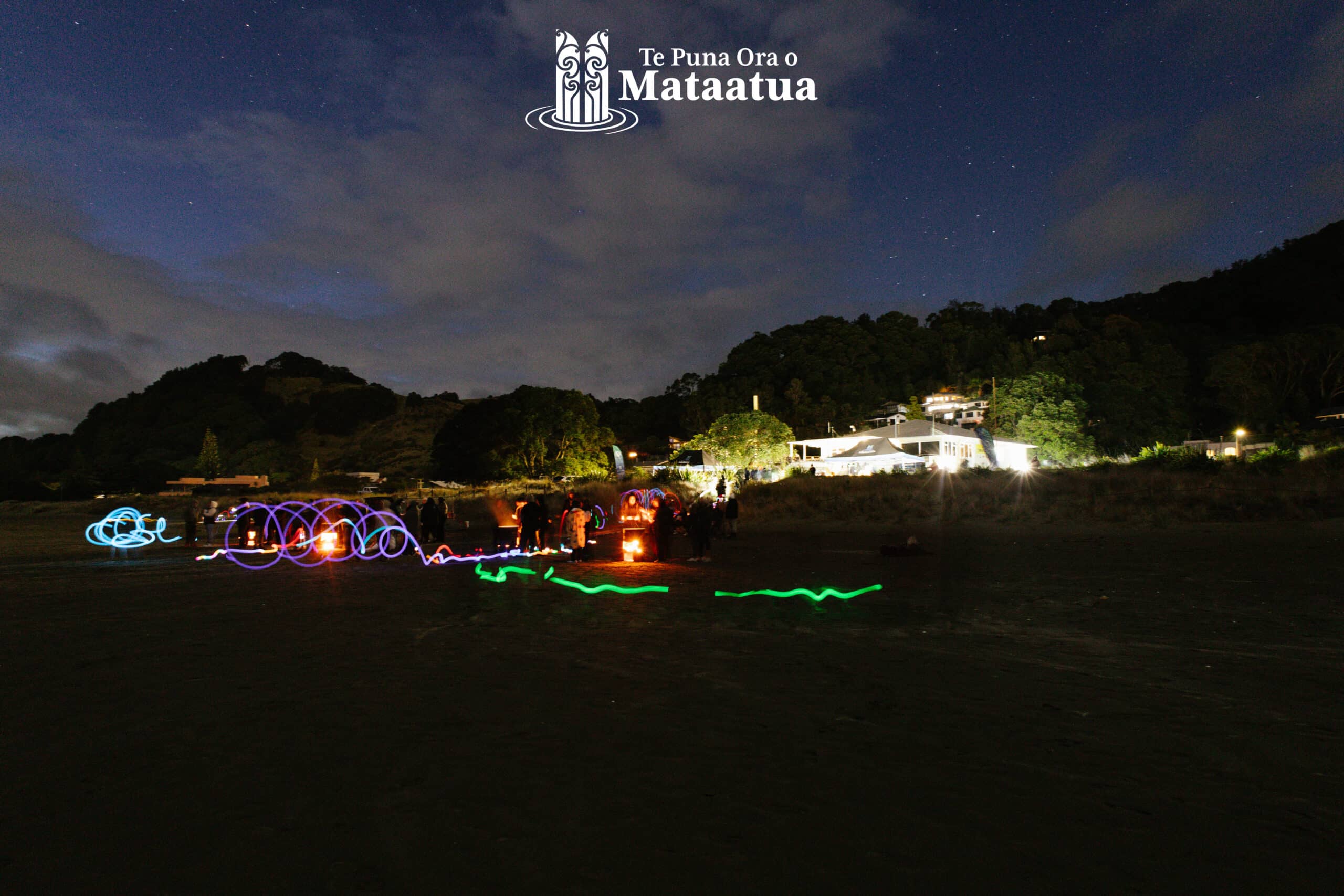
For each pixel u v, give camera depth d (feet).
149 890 11.45
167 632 33.24
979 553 61.77
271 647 29.66
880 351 430.20
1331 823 13.21
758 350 447.42
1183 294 524.93
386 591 47.47
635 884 11.34
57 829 13.60
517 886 11.32
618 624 33.83
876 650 27.53
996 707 20.29
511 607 39.73
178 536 116.78
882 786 15.01
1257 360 294.05
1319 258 485.15
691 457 258.98
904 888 11.14
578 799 14.53
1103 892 11.02
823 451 236.02
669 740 17.90
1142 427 262.67
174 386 625.41
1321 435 203.51
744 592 44.09
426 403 590.96
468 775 15.83
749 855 12.21
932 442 217.36
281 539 81.35
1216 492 88.17
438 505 83.15
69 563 72.02
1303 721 18.75
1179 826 13.15
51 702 21.90
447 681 23.79
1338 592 37.52
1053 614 34.06
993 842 12.60
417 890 11.27
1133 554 56.54
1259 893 10.97
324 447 529.04
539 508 75.10
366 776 15.88
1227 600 36.35
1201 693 21.34
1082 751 16.85
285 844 12.88
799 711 20.08
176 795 15.05
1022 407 267.18
